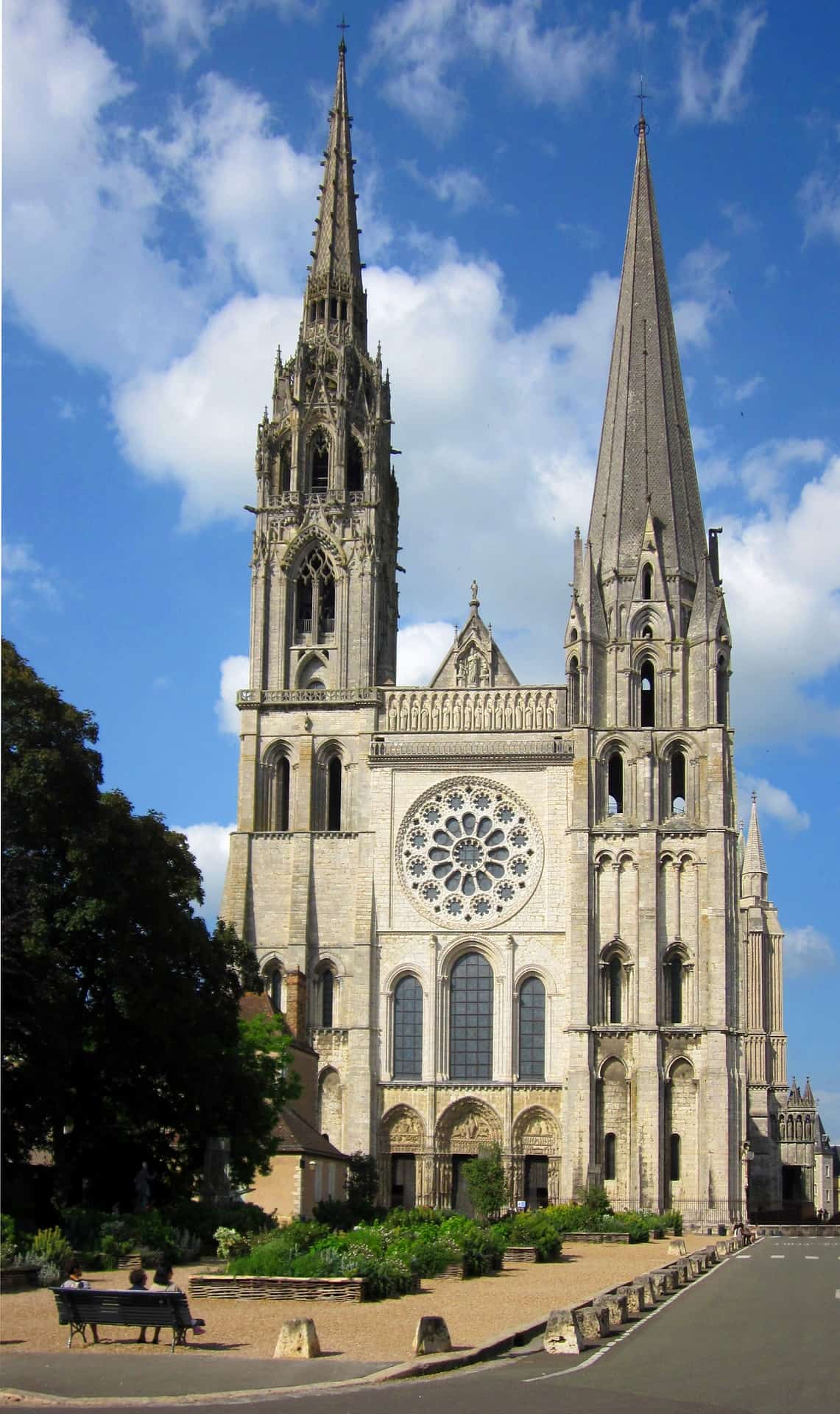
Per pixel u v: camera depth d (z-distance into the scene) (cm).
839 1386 3622
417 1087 13012
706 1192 12512
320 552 14375
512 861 13412
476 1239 7006
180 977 8600
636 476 14438
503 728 13675
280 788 13925
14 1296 5403
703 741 13488
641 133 16050
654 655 13775
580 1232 10306
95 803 8212
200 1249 7275
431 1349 4072
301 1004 12950
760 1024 19412
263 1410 3266
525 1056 13088
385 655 14612
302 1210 9894
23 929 7512
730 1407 3338
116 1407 3297
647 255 15475
